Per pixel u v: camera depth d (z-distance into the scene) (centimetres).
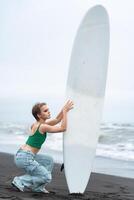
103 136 1897
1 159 1037
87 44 588
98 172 942
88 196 570
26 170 547
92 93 583
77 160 572
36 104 555
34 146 548
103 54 592
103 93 589
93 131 582
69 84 570
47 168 562
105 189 669
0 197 505
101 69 588
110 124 2397
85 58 584
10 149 1434
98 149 1564
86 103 579
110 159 1241
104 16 594
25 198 509
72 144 568
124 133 1989
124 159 1252
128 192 651
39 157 561
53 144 1678
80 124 573
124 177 839
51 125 566
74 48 579
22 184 548
